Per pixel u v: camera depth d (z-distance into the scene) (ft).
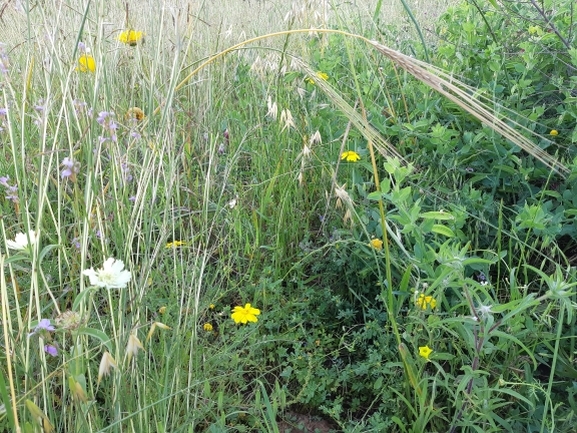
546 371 6.88
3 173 7.96
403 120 10.56
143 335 5.79
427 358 5.89
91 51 7.03
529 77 10.48
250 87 11.59
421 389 6.23
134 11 10.28
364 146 9.60
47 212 7.54
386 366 6.31
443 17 12.46
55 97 7.32
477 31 11.39
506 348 6.08
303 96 9.86
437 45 13.00
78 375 4.11
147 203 6.81
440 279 5.66
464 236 7.27
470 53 10.81
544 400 6.30
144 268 5.84
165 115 6.51
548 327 6.72
